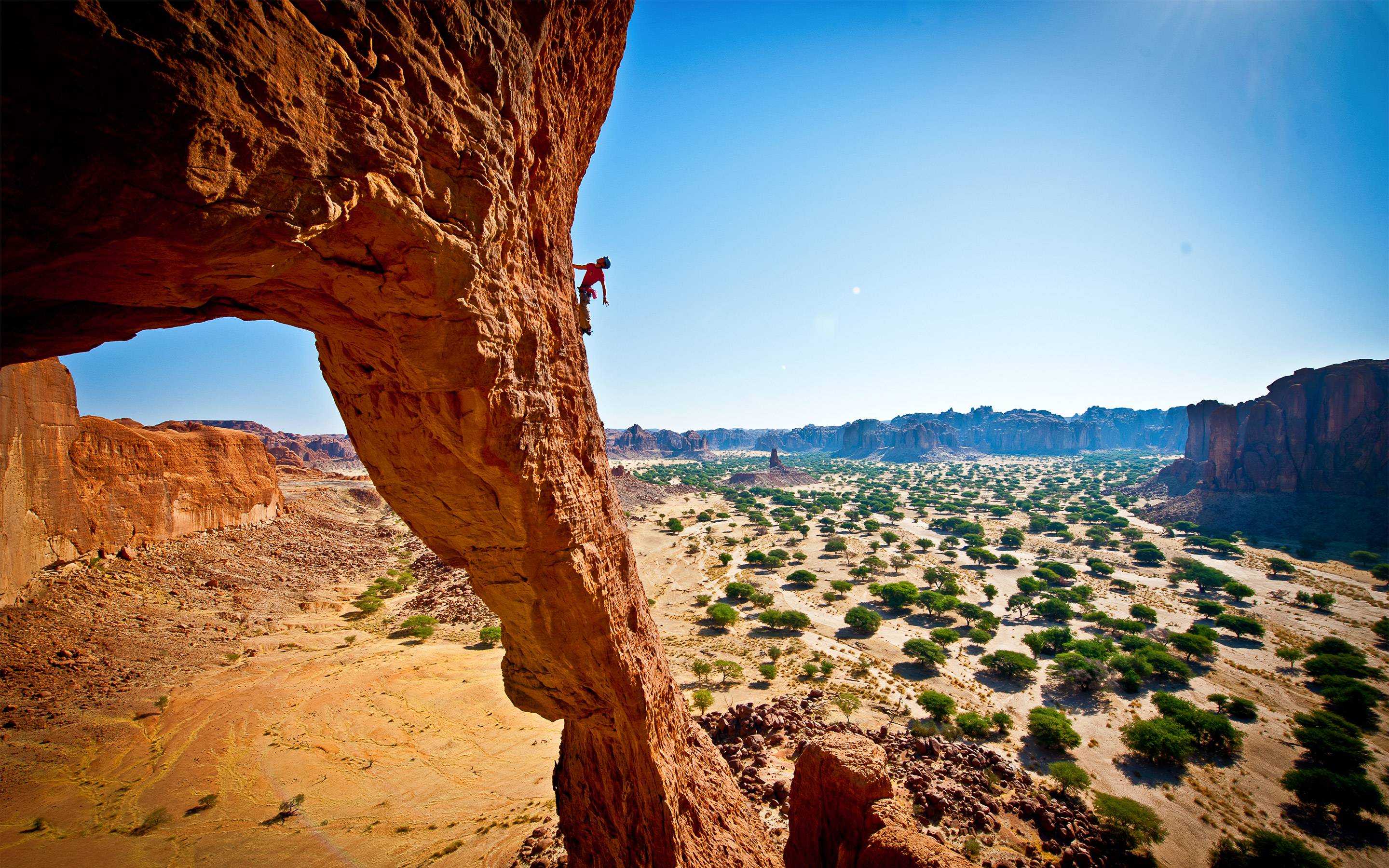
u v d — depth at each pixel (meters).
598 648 15.65
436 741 43.28
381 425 12.80
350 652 61.66
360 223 7.79
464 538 14.58
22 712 39.91
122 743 39.91
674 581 110.19
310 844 30.58
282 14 5.93
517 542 13.96
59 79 4.61
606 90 16.69
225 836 31.09
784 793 29.09
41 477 53.69
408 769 39.19
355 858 29.31
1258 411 156.62
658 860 16.58
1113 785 43.12
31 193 4.95
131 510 67.19
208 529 82.50
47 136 4.78
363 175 7.29
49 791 33.84
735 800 22.03
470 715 47.69
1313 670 63.31
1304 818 39.53
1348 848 37.06
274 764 38.66
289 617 72.12
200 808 33.53
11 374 50.09
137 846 29.80
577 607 14.97
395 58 7.59
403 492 14.07
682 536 155.12
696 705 52.06
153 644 53.81
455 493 13.23
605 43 15.42
